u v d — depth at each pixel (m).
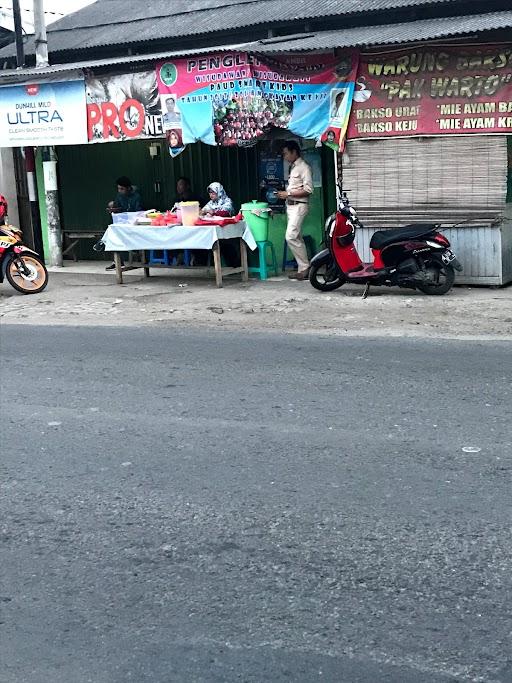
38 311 11.47
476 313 9.95
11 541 4.54
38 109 13.91
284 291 11.95
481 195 11.21
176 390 7.16
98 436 6.08
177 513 4.76
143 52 15.03
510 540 4.28
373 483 5.03
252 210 12.78
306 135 11.88
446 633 3.53
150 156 15.15
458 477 5.06
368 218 11.86
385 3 12.87
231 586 3.98
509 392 6.70
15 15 15.38
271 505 4.80
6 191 17.16
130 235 12.88
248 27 13.71
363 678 3.26
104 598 3.93
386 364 7.71
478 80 10.90
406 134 11.41
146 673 3.36
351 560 4.16
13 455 5.78
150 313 10.92
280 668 3.34
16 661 3.47
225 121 12.23
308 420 6.21
